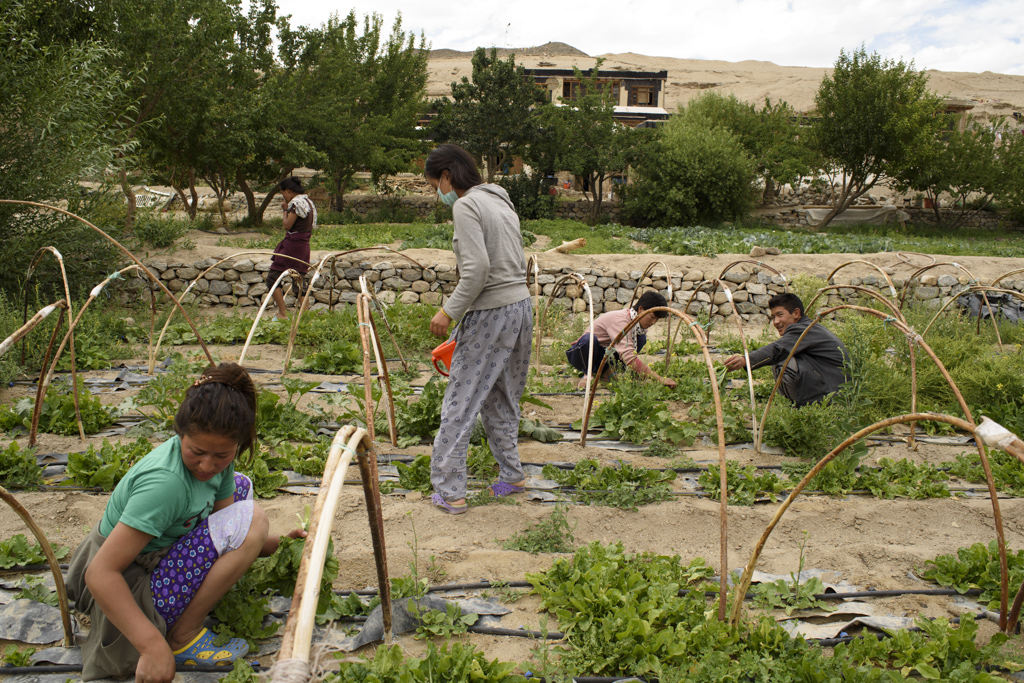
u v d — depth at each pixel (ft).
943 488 13.29
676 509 12.23
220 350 24.44
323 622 8.81
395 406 16.58
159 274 33.76
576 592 9.14
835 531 11.80
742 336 17.35
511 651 8.52
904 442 16.72
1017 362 20.30
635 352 19.80
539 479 13.48
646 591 9.34
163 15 47.01
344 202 88.02
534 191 86.58
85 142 28.66
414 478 13.00
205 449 6.82
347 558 10.20
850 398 15.42
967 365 20.66
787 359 15.74
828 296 37.63
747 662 7.93
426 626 8.79
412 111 86.38
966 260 42.24
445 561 10.39
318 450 14.16
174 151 54.24
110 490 12.35
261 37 64.34
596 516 11.93
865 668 7.83
